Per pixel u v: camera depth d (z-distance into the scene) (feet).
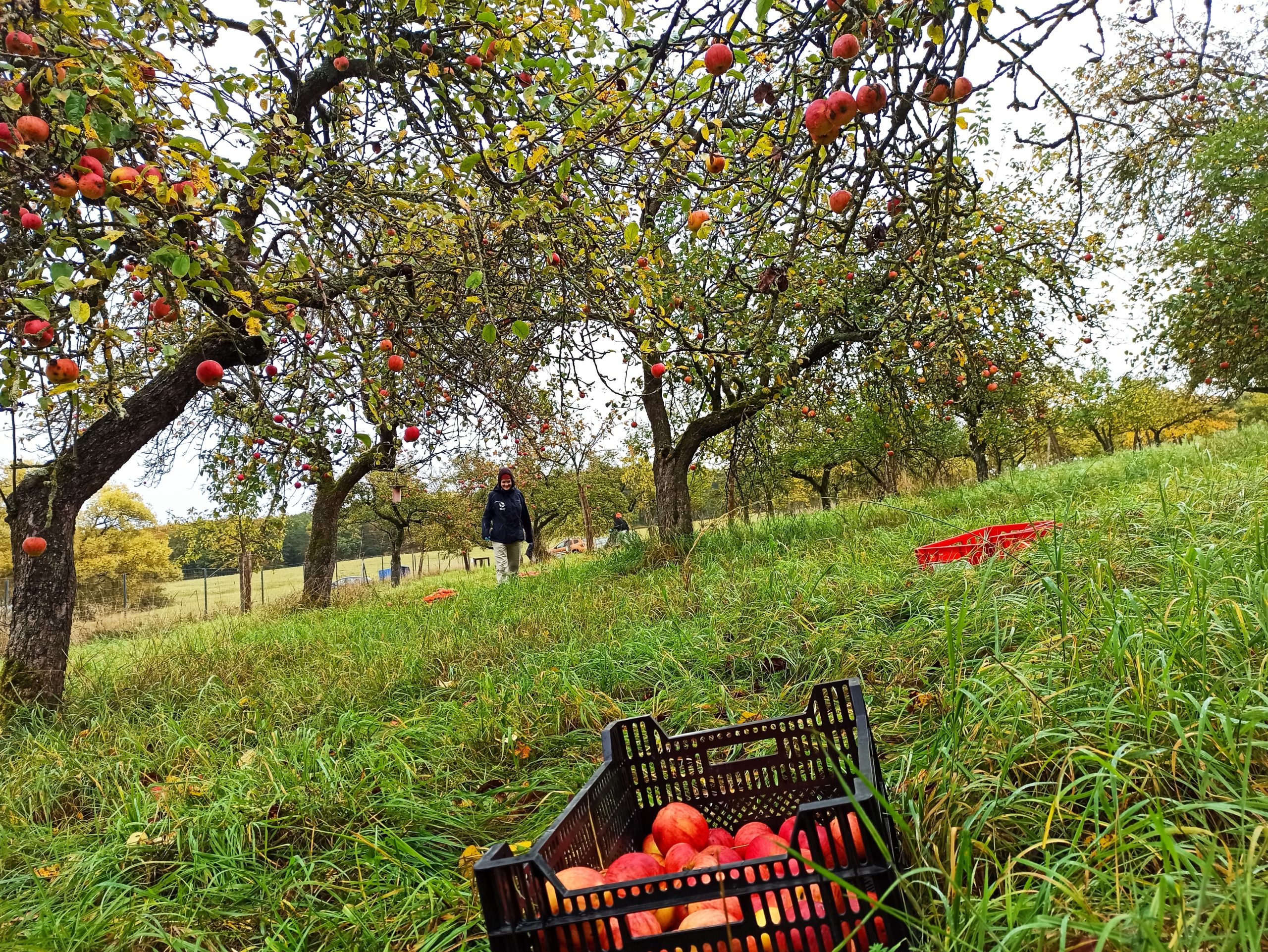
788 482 65.98
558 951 4.09
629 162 11.21
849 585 14.37
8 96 7.51
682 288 19.52
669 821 5.67
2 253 8.98
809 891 4.03
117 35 8.52
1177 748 5.20
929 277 7.53
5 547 79.66
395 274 13.37
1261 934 3.45
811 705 6.30
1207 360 41.24
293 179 11.64
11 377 9.68
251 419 17.85
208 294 13.70
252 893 7.35
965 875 4.81
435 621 20.92
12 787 11.03
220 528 56.29
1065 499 20.29
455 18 13.84
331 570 38.81
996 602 8.20
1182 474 19.89
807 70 7.18
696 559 23.52
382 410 13.69
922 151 7.20
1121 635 6.86
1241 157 35.63
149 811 9.35
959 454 57.62
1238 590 8.01
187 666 18.60
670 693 11.34
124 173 8.20
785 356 23.75
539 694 11.82
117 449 16.92
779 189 7.68
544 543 111.75
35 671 15.94
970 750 6.42
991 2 5.94
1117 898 4.15
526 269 14.02
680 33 6.66
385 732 11.15
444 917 6.30
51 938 6.46
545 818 7.97
